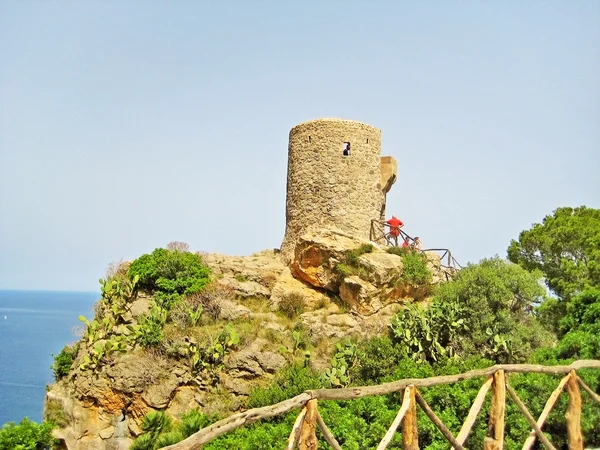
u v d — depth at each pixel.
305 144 31.08
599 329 17.80
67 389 24.25
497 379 8.98
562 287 28.62
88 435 22.03
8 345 109.38
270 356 22.89
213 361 22.78
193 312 25.45
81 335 28.20
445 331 23.05
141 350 23.38
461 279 25.28
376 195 31.30
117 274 29.28
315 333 25.16
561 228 30.42
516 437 12.70
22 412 51.94
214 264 30.53
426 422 13.74
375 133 31.66
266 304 28.23
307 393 6.93
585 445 12.59
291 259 31.22
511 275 25.50
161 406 21.62
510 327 22.83
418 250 29.97
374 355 21.73
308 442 6.77
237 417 6.12
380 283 26.59
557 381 13.55
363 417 15.59
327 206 30.14
